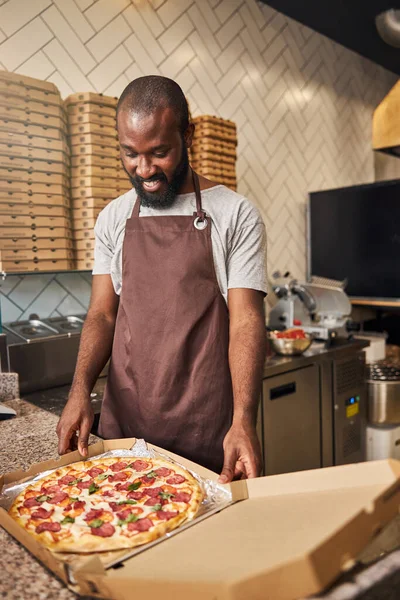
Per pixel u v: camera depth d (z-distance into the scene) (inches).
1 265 77.2
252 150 134.3
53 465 42.8
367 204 135.5
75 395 48.6
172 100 46.4
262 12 133.8
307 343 102.1
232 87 127.6
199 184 54.4
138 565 28.7
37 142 80.4
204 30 120.2
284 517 32.0
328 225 145.0
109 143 88.2
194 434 52.4
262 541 29.7
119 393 55.0
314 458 106.9
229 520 32.8
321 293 118.1
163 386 51.9
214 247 52.3
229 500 35.7
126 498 37.6
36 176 80.7
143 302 52.7
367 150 175.9
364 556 29.8
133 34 106.8
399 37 139.9
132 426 54.6
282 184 143.8
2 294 90.2
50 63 95.0
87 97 84.7
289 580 22.2
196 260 51.8
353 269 140.7
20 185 78.8
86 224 87.1
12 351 76.3
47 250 82.7
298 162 148.5
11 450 50.5
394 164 191.0
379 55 168.9
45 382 81.4
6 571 29.0
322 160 156.9
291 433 100.7
